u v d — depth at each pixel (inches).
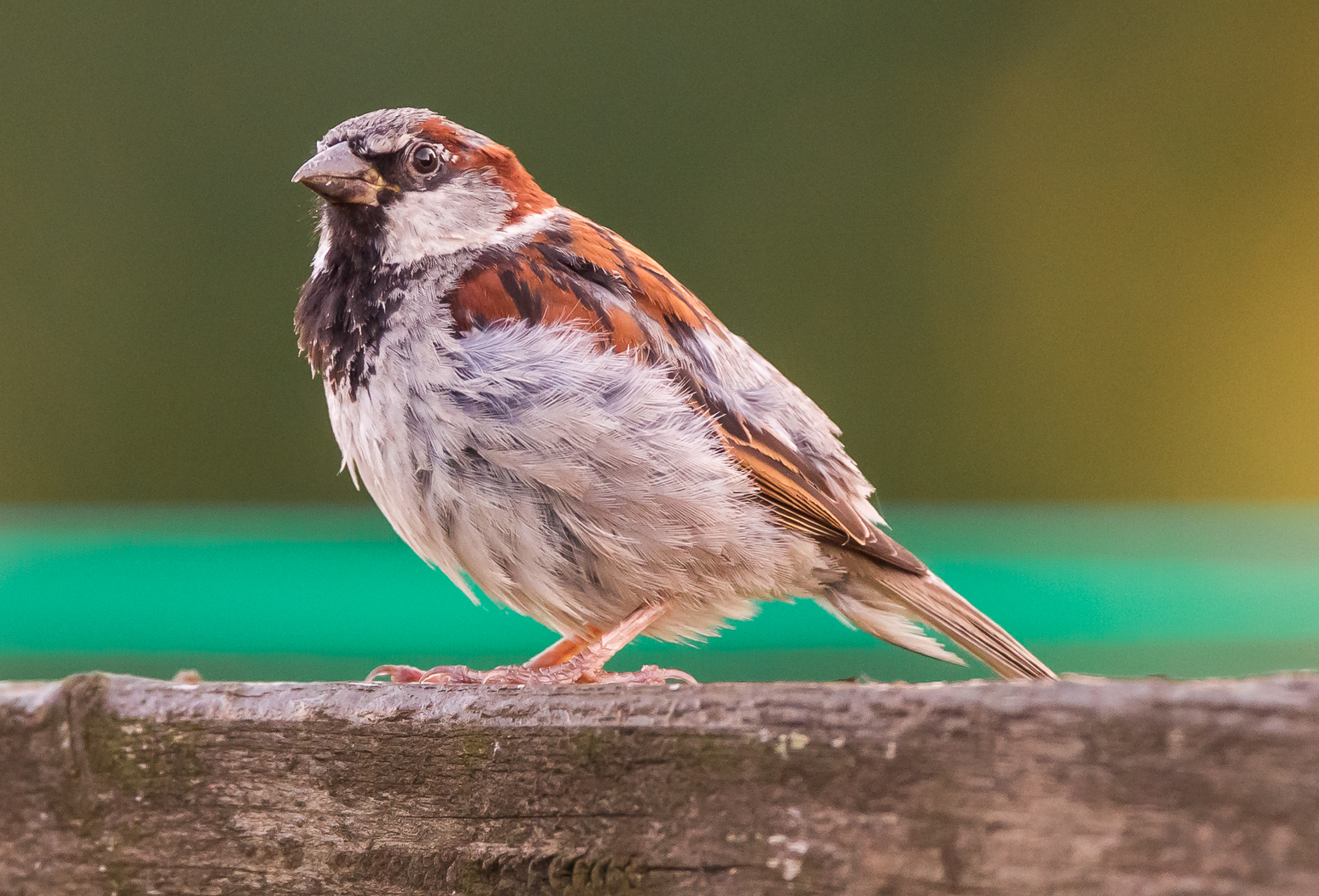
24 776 75.5
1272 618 79.3
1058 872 74.2
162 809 75.4
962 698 74.4
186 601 80.0
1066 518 84.2
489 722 75.2
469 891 75.1
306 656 78.7
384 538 83.0
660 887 74.8
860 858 74.5
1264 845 69.9
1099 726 73.9
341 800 75.3
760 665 79.4
